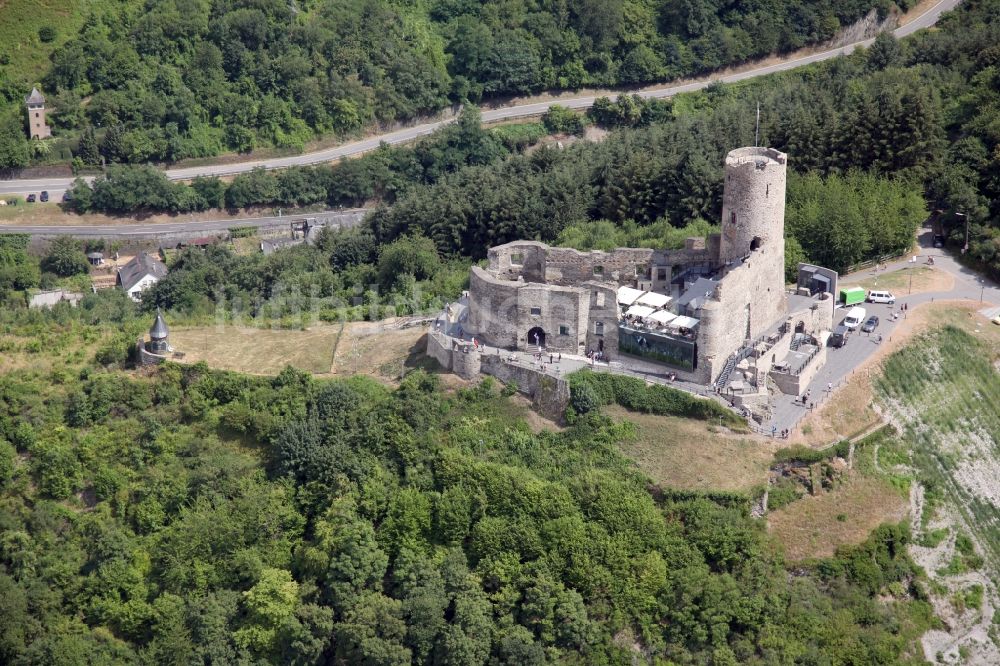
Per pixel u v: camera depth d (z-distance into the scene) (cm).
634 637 19275
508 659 18962
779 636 18975
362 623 19438
